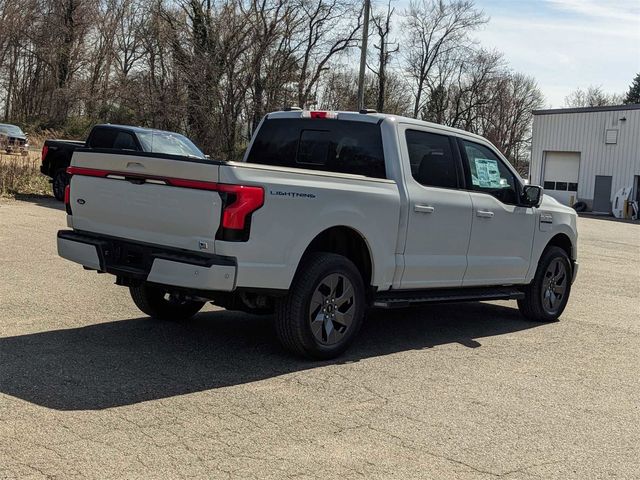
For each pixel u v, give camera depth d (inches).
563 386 229.1
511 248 307.7
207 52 1245.7
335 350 239.6
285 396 200.1
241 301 230.7
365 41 1142.3
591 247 780.0
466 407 201.5
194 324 281.3
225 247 207.0
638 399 220.2
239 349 247.1
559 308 341.4
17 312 279.4
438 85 2605.8
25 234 487.8
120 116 1360.7
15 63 2539.4
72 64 2256.4
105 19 2124.8
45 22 2274.9
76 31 2258.9
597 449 176.7
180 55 1249.4
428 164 273.6
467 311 354.9
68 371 209.5
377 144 263.6
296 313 226.7
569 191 1774.1
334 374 224.5
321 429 176.7
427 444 171.9
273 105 1296.8
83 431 165.3
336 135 275.4
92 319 276.5
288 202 217.2
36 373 205.5
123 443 160.1
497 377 234.2
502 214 299.6
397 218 253.3
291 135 288.2
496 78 2817.4
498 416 195.9
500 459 166.1
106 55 2030.0
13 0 2191.2
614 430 191.2
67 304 298.8
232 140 1267.2
